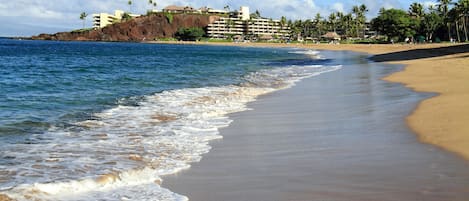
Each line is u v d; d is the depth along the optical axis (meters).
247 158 8.13
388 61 44.28
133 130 10.75
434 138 8.85
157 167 7.57
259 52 89.38
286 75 28.22
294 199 5.90
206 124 11.59
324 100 15.70
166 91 18.84
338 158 7.83
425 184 6.23
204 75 27.94
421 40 128.25
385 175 6.72
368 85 20.38
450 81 20.50
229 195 6.16
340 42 163.88
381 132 9.78
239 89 19.94
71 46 121.69
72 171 7.23
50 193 6.18
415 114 11.62
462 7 104.38
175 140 9.67
